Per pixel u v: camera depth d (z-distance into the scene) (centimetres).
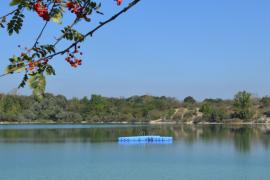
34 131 11994
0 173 4678
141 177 4494
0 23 495
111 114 17075
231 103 17512
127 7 523
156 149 7331
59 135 10488
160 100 18388
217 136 10112
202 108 17112
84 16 510
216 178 4462
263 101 16900
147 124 16775
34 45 504
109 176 4541
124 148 7469
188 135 10475
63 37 512
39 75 499
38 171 4825
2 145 7894
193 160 5844
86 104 17038
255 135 10288
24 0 488
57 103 16262
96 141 8894
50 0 496
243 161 5722
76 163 5478
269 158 6003
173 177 4503
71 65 518
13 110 14750
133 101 18462
